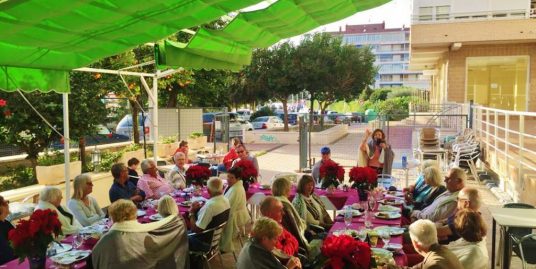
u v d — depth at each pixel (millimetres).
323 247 3160
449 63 18719
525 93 18172
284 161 16453
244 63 7363
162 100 21266
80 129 9906
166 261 3938
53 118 9273
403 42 113250
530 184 7891
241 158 9156
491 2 19812
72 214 5121
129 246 3660
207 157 12984
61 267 3783
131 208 3795
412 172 12047
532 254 4820
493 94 18500
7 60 4480
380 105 31625
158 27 4441
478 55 18438
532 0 19906
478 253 3738
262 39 6375
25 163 10445
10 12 3129
